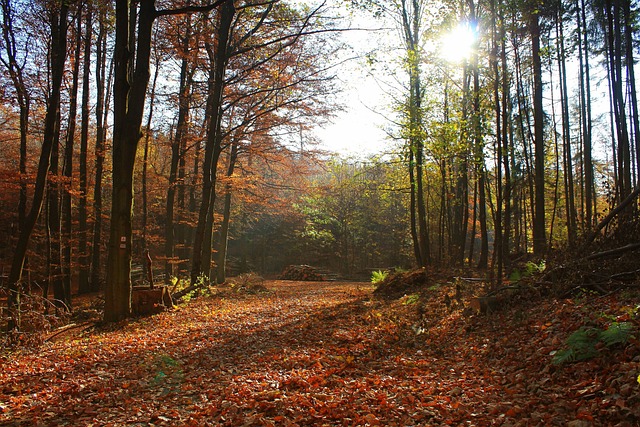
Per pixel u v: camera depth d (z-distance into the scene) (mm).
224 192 23062
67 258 19484
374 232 45531
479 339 7473
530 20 13047
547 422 3955
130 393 5742
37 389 6012
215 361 7430
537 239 16188
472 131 12906
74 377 6566
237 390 5703
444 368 6445
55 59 14336
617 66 15352
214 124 17562
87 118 20625
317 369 6746
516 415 4266
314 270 36312
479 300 8797
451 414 4527
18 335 9070
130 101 11578
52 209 17766
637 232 8727
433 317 10016
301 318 11695
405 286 15578
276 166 23703
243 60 19781
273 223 47094
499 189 12406
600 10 16453
